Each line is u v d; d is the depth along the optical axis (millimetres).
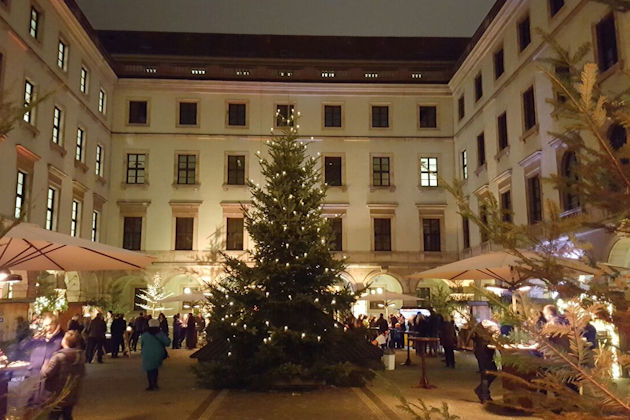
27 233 9219
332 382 14383
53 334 10516
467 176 35750
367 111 38875
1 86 22766
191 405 12000
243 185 37562
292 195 15695
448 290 35812
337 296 15125
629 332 2643
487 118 32344
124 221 37000
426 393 13328
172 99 38312
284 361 14258
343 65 44688
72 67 30609
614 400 2447
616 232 2746
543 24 25047
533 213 26172
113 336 21891
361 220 37688
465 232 36250
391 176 38250
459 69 36406
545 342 2643
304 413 11211
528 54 26547
